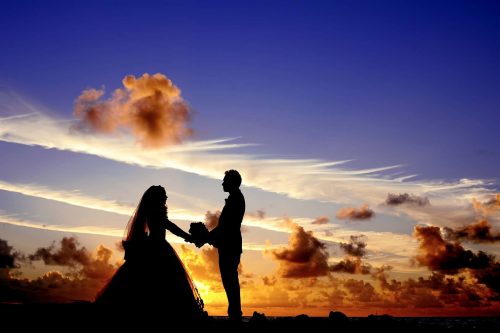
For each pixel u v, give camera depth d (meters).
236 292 7.39
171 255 7.42
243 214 7.77
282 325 9.05
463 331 10.39
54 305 7.44
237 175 7.83
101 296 7.08
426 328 10.23
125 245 7.37
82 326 6.66
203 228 7.66
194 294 7.36
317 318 9.69
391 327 9.75
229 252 7.47
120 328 6.76
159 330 6.80
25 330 6.36
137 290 7.01
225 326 7.18
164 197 7.73
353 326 9.45
